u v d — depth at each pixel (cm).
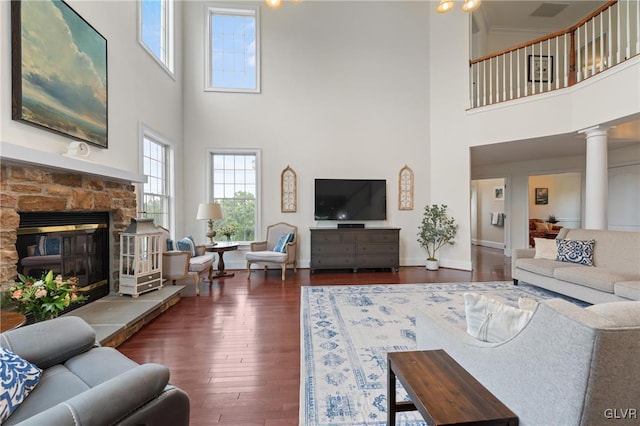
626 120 382
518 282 451
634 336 80
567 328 85
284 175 571
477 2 375
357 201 576
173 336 268
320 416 163
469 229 551
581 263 375
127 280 327
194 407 173
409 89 596
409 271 544
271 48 570
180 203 532
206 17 554
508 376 106
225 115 559
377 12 591
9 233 212
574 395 83
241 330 281
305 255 575
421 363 125
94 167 273
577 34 452
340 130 584
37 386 120
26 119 226
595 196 413
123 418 96
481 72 604
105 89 321
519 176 702
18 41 220
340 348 240
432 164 594
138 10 391
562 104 452
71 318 154
